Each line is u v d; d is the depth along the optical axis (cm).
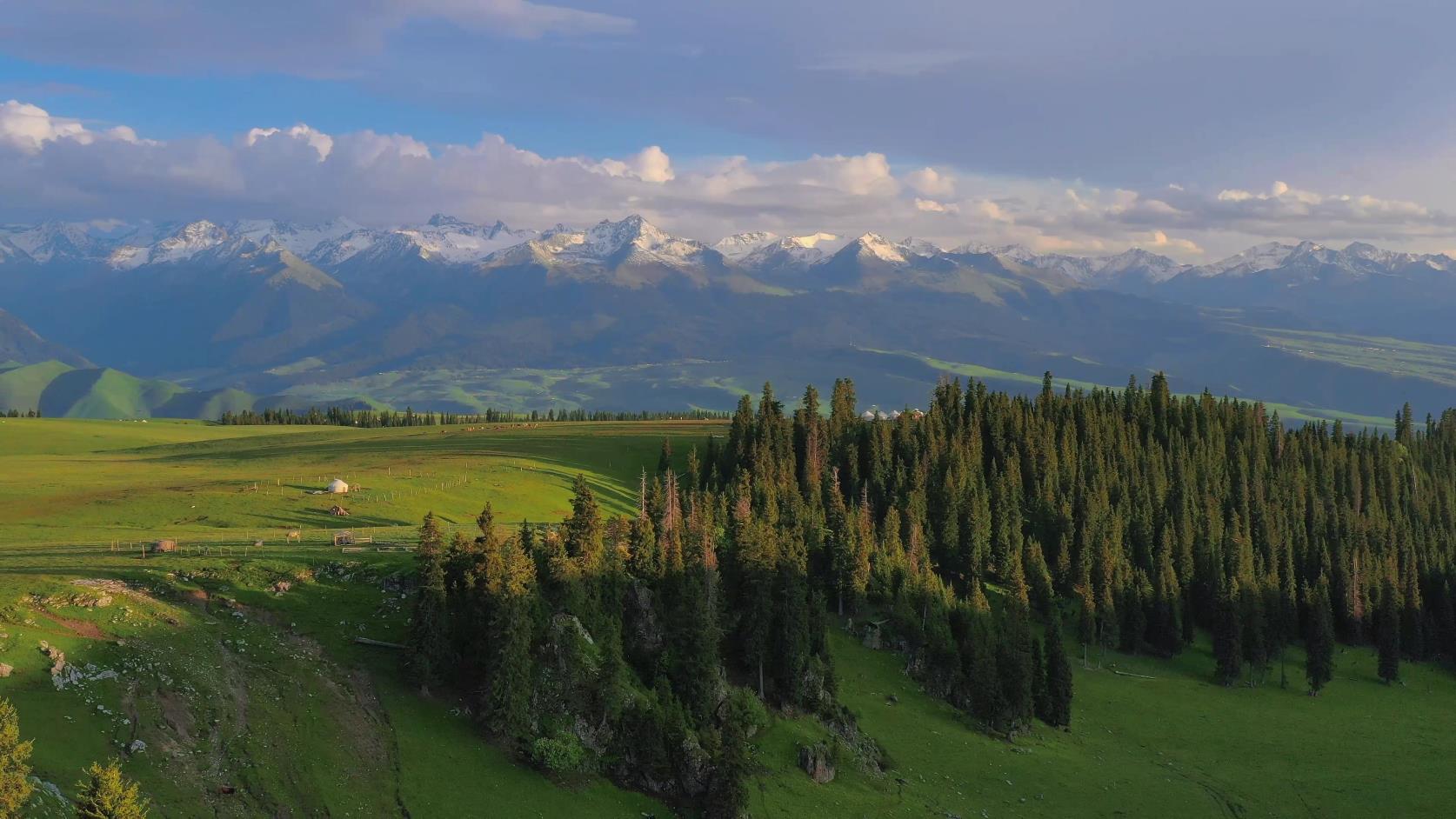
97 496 15350
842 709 11638
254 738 7444
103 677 7300
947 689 13375
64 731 6588
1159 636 17238
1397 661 16938
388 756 8012
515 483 19288
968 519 18000
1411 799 12062
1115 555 18450
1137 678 15962
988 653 13125
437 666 9050
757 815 9019
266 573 9862
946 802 10394
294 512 14762
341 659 8944
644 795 8919
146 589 9038
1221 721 14525
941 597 15088
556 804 8281
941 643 13738
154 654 7825
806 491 19000
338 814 7138
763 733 10431
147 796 6275
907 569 15238
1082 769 12019
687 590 10725
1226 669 16200
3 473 18600
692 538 11688
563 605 9775
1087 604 16512
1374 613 18962
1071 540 19012
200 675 7838
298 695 8200
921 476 19562
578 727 9044
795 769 10056
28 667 7094
